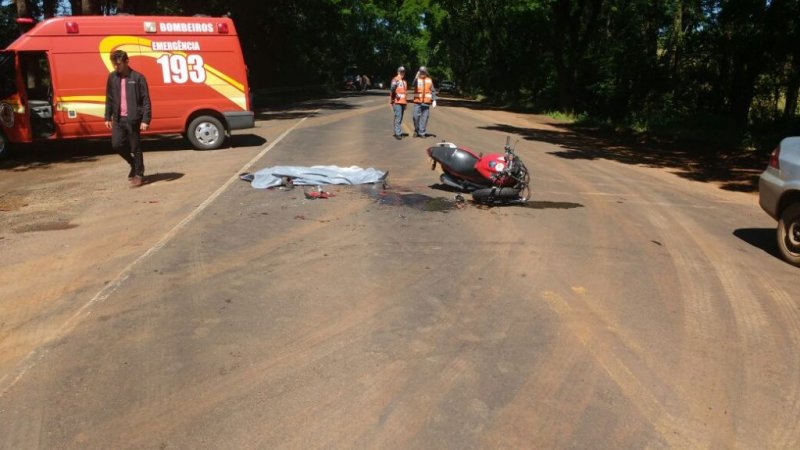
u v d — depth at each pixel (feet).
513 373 12.14
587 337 13.85
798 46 69.46
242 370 12.11
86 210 25.32
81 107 39.58
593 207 27.94
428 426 10.30
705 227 25.25
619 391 11.53
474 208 26.55
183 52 41.63
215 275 17.51
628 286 17.34
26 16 64.03
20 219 23.90
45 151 43.62
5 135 39.09
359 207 26.05
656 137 69.21
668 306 15.92
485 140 54.54
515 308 15.44
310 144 46.19
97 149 44.52
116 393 11.26
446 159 27.89
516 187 27.37
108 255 19.34
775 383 11.97
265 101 114.73
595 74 105.19
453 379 11.87
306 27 126.41
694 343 13.70
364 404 10.94
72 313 14.84
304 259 19.03
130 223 23.16
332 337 13.61
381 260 19.06
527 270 18.44
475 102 159.22
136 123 29.45
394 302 15.67
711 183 38.45
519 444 9.85
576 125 86.53
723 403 11.19
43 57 39.91
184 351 12.88
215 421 10.39
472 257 19.56
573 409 10.89
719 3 74.23
